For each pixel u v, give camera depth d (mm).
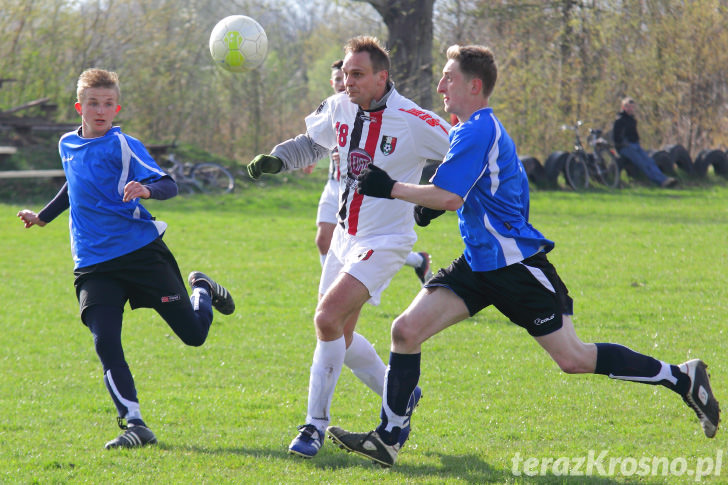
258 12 92312
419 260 29828
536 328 14172
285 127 94750
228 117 92812
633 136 73000
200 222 53406
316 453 15047
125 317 28875
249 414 18172
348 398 19516
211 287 18531
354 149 16016
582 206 61875
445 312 14492
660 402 18734
